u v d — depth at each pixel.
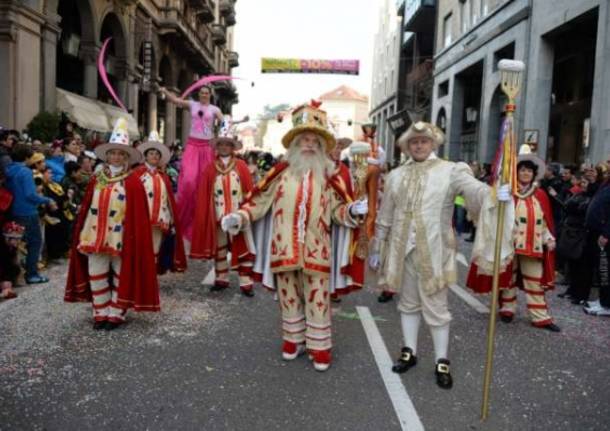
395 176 4.23
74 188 8.26
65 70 18.14
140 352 4.48
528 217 5.60
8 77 13.23
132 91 22.48
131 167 5.53
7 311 5.46
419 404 3.71
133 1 21.70
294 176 4.32
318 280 4.24
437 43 27.41
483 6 21.03
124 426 3.27
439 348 4.12
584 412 3.70
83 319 5.32
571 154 16.33
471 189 3.87
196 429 3.26
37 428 3.20
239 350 4.62
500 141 3.67
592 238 6.66
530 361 4.66
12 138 7.52
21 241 6.49
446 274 4.02
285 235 4.26
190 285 6.89
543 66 15.59
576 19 13.58
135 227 5.02
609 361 4.75
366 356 4.61
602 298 6.37
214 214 6.46
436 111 27.09
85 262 5.15
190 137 7.33
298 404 3.64
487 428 3.41
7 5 13.04
